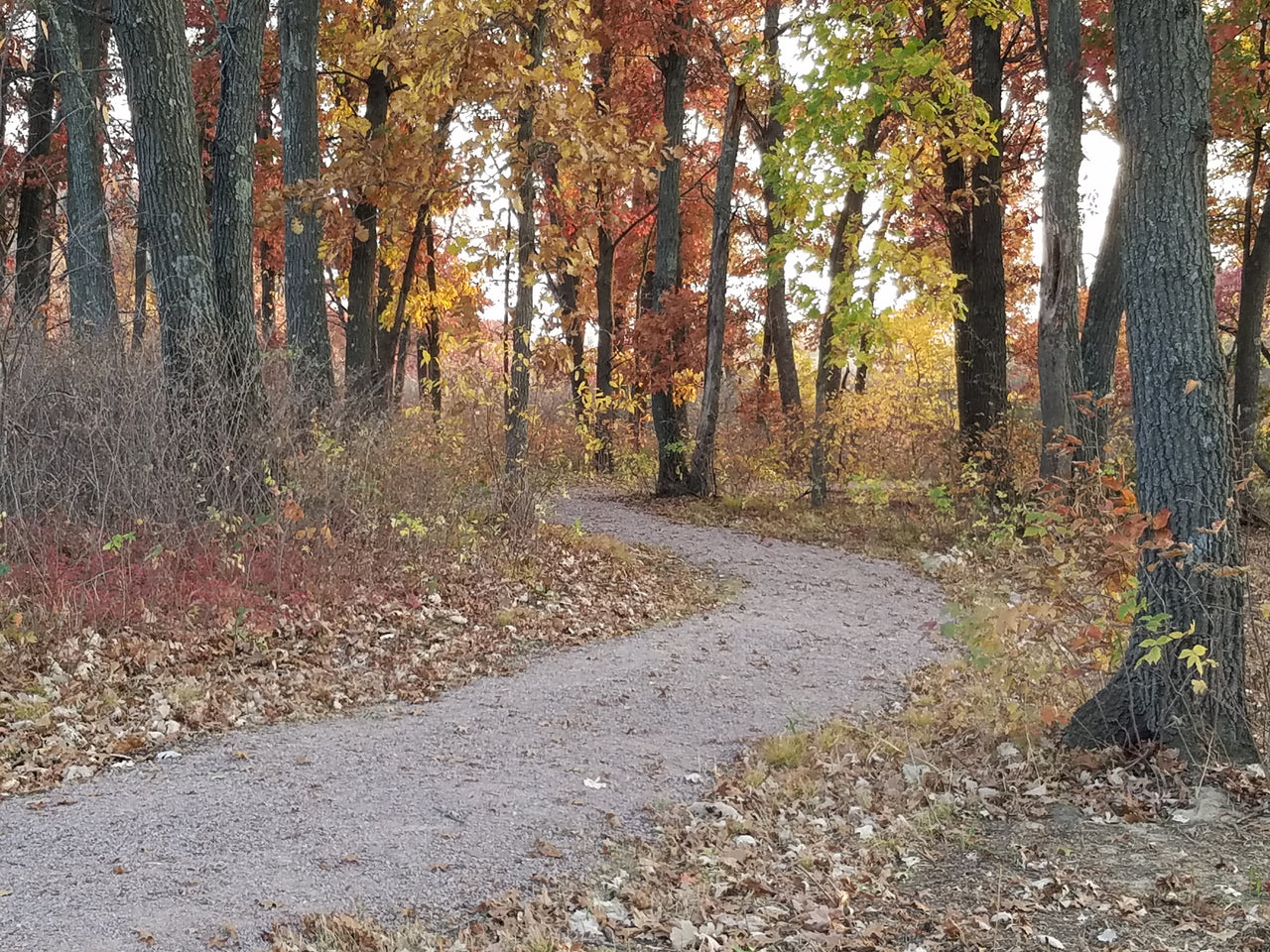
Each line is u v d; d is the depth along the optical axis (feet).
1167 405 18.04
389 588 30.01
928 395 59.72
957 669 26.45
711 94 73.92
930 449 58.34
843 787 18.52
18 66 49.42
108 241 43.32
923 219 62.49
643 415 87.15
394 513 33.01
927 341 58.54
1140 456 18.56
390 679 24.45
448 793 17.33
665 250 62.28
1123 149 18.60
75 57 42.16
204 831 15.11
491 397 46.68
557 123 35.24
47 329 30.66
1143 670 18.20
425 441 39.83
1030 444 48.96
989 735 20.03
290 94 44.24
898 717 22.94
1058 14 40.06
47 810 15.67
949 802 17.22
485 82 34.78
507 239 36.09
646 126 65.62
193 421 29.50
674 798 18.03
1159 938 12.50
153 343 32.17
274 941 11.87
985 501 46.65
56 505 26.61
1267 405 64.08
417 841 15.20
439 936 12.51
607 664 26.84
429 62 35.19
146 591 25.09
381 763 18.76
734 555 44.14
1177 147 17.92
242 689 22.34
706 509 55.93
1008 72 56.08
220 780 17.39
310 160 44.50
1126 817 16.06
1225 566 17.47
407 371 104.01
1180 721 17.62
